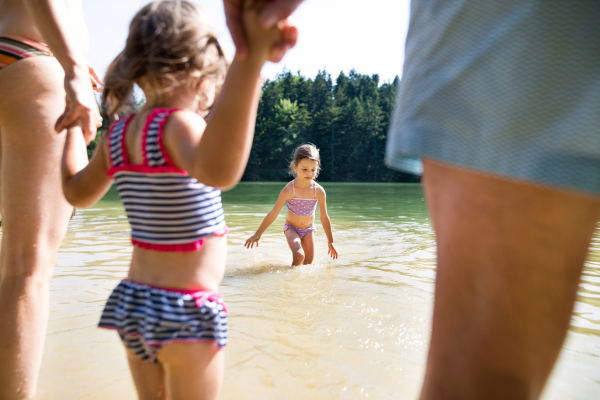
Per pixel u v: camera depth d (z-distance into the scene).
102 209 9.37
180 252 1.40
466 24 0.93
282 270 4.02
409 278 3.69
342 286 3.43
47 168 1.88
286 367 2.06
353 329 2.51
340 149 61.66
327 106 65.38
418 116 1.02
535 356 0.91
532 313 0.90
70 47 1.71
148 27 1.46
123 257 4.36
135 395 1.83
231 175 1.12
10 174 1.85
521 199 0.87
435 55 1.00
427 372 1.03
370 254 4.80
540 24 0.83
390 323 2.61
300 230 4.75
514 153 0.85
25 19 1.94
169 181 1.38
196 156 1.15
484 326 0.92
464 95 0.93
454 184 0.97
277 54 0.98
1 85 1.83
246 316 2.72
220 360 1.42
